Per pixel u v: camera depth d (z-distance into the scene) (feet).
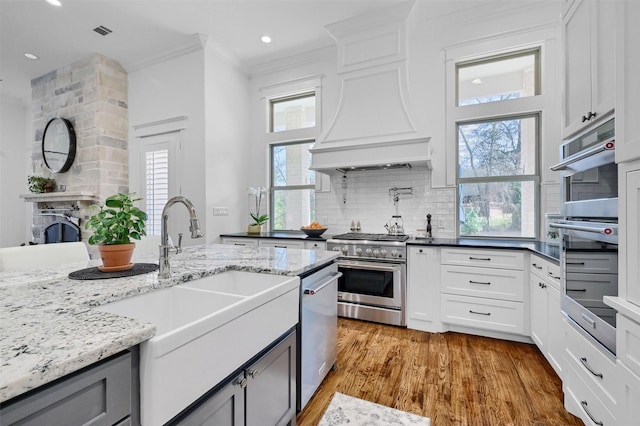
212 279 5.27
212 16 10.66
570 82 5.90
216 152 12.70
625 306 3.68
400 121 10.31
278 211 14.57
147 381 2.51
